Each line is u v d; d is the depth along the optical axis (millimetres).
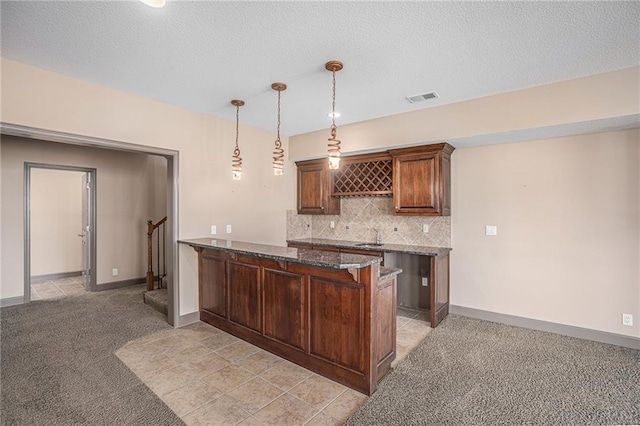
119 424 2027
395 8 1890
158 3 1837
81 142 2986
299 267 2760
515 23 2041
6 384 2455
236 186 4352
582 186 3344
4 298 4406
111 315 4039
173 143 3652
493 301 3863
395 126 3936
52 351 3020
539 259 3582
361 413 2133
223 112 3895
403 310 4332
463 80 2926
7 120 2574
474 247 3973
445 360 2861
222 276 3553
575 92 2873
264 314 3078
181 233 3740
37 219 5969
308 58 2514
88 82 2990
